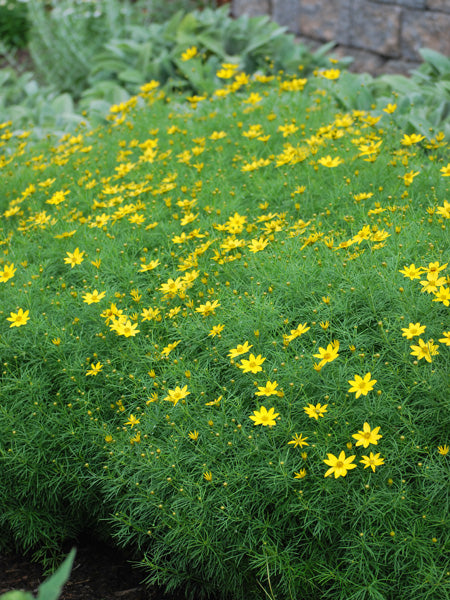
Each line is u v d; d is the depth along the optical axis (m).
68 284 3.71
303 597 2.49
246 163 4.33
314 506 2.45
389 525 2.35
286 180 4.03
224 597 2.72
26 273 3.64
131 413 2.96
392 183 3.89
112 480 2.68
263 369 2.76
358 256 3.00
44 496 3.03
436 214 3.33
